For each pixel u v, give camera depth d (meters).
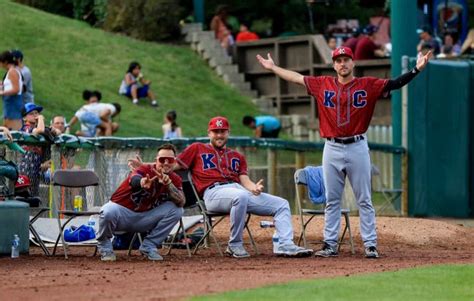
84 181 36.19
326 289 26.14
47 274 30.39
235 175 37.03
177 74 73.62
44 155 40.31
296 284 27.05
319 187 38.47
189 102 70.38
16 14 73.75
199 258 35.81
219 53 76.19
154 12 78.06
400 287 26.86
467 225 54.19
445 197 59.66
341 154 36.16
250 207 36.44
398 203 58.22
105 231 34.62
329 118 36.22
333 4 83.38
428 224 46.31
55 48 71.19
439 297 25.36
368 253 36.19
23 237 36.34
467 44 74.06
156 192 34.78
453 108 59.94
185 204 37.84
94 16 81.62
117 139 42.88
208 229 37.12
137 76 67.69
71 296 25.39
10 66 50.41
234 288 26.48
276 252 36.66
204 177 36.75
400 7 59.38
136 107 66.75
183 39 79.06
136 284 27.53
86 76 68.75
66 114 61.47
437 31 77.25
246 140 49.25
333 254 36.81
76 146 41.31
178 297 24.80
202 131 66.31
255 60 75.56
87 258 35.72
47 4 81.62
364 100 35.91
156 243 35.19
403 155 58.50
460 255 37.94
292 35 77.50
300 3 82.25
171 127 59.22
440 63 59.56
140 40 77.88
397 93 59.38
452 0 77.44
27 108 42.88
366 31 77.31
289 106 74.06
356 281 27.81
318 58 73.25
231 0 82.50
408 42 59.47
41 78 66.12
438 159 59.47
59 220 35.97
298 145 52.09
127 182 34.47
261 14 82.38
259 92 75.50
